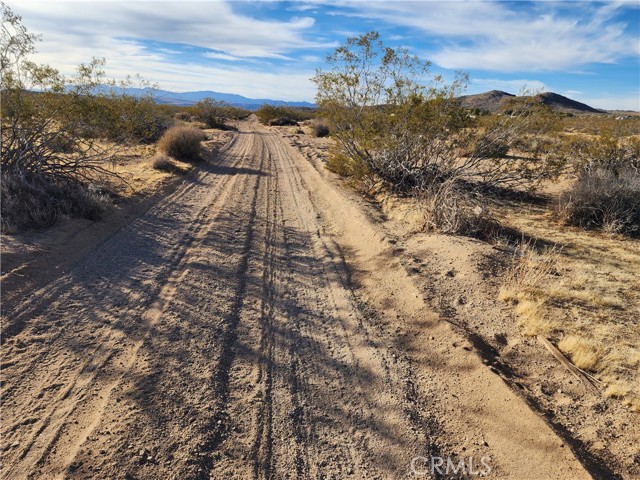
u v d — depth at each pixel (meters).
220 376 4.03
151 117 19.38
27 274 5.48
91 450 2.99
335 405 3.84
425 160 11.82
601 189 9.58
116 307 5.07
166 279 5.96
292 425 3.53
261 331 4.93
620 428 3.46
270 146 26.33
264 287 6.11
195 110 44.94
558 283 6.07
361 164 12.77
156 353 4.24
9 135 8.34
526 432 3.40
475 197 10.84
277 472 3.06
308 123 54.62
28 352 4.06
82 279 5.70
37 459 2.89
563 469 3.03
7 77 8.14
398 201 10.79
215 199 11.13
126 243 7.25
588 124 23.62
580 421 3.56
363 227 8.75
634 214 9.05
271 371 4.22
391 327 5.25
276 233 8.70
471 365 4.25
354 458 3.27
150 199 10.20
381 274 6.62
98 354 4.14
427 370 4.41
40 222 7.02
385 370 4.38
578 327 4.93
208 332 4.74
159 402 3.56
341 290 6.21
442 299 5.60
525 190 12.70
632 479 3.01
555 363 4.29
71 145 9.92
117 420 3.30
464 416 3.74
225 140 27.97
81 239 6.98
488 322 5.05
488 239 7.77
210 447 3.17
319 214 10.50
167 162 14.19
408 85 11.70
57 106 8.86
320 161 18.84
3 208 6.85
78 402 3.47
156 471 2.88
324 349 4.71
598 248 7.85
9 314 4.63
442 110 11.40
